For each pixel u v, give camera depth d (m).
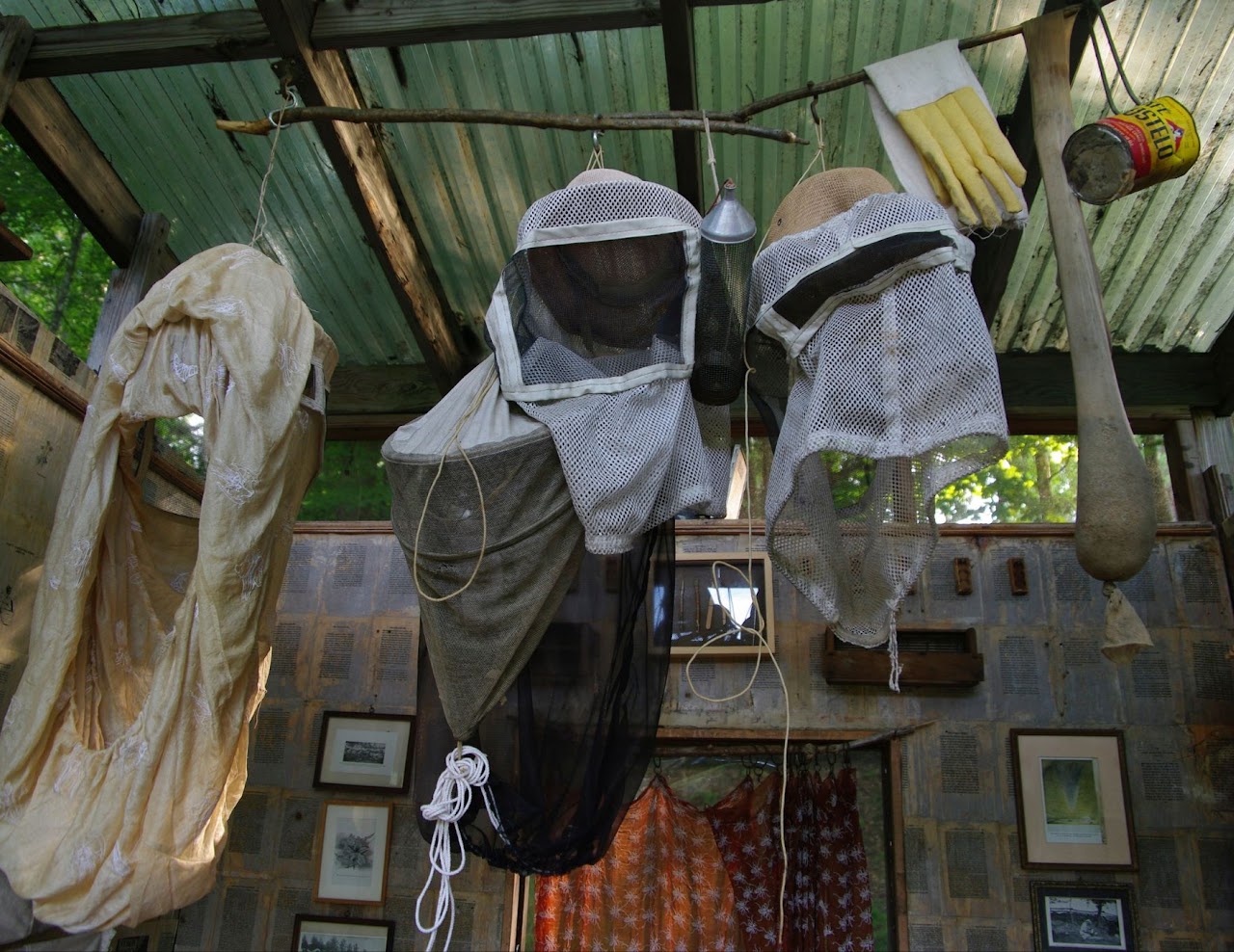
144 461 2.95
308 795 4.01
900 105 2.42
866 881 3.58
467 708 2.07
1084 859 3.62
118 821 2.12
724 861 3.67
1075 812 3.69
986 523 4.10
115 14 3.49
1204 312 4.13
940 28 3.31
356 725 4.08
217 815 2.26
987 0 3.20
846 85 2.52
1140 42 3.23
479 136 3.75
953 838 3.71
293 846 3.94
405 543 2.15
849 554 2.25
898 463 2.10
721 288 2.20
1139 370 4.29
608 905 3.67
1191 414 4.29
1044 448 4.43
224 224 4.17
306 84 3.29
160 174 3.99
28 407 3.02
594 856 2.11
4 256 3.00
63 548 2.34
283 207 4.06
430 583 2.11
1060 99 2.36
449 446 2.10
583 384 2.10
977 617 3.98
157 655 2.49
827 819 3.68
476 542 2.06
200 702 2.19
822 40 3.37
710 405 2.32
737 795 3.80
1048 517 4.29
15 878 2.08
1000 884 3.64
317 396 2.55
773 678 3.97
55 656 2.26
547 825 2.07
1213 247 3.85
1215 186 3.64
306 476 2.58
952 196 2.30
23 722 2.22
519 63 3.52
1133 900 3.56
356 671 4.18
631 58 3.45
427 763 2.23
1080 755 3.76
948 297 1.98
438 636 2.09
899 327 1.99
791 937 3.51
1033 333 4.29
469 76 3.57
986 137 2.35
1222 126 3.45
